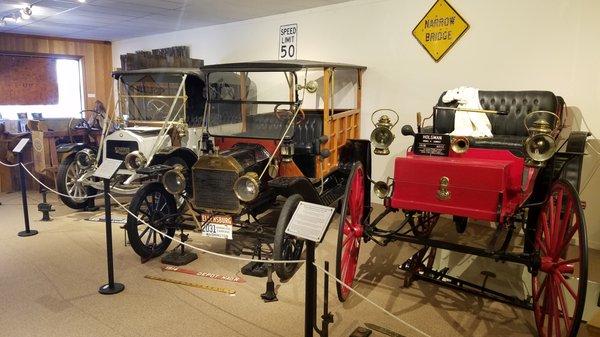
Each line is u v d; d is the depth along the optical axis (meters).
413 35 5.08
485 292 3.02
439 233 4.33
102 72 9.59
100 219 4.95
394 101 5.35
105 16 6.56
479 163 2.44
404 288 3.20
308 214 2.19
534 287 2.74
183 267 3.57
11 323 2.71
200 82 5.31
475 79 4.70
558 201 2.40
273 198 4.10
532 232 2.75
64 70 9.18
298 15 6.12
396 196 2.68
